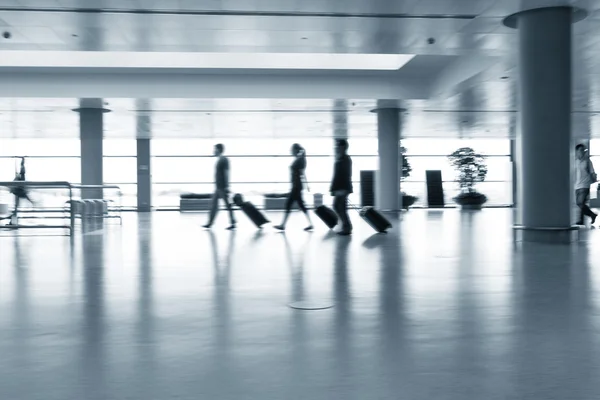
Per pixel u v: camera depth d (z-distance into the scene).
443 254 9.85
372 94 23.22
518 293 6.13
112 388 3.27
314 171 39.72
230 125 31.31
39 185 13.69
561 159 11.73
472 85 20.72
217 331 4.54
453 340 4.25
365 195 35.59
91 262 8.98
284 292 6.24
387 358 3.81
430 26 13.67
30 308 5.44
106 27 13.70
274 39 14.91
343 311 5.25
